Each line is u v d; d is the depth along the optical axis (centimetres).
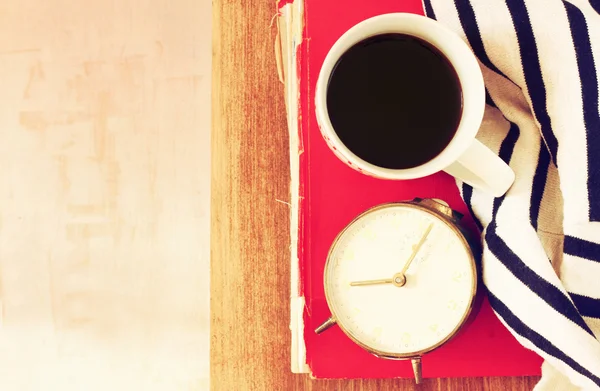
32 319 86
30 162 86
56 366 86
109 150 85
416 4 64
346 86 58
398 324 60
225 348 72
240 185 73
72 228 86
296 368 66
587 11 59
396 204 60
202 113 84
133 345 85
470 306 59
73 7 86
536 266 59
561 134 60
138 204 85
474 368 63
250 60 74
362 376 63
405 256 61
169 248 84
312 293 64
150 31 85
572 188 60
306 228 64
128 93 85
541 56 60
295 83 65
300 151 64
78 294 85
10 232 86
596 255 60
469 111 56
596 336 61
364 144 57
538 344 60
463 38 60
